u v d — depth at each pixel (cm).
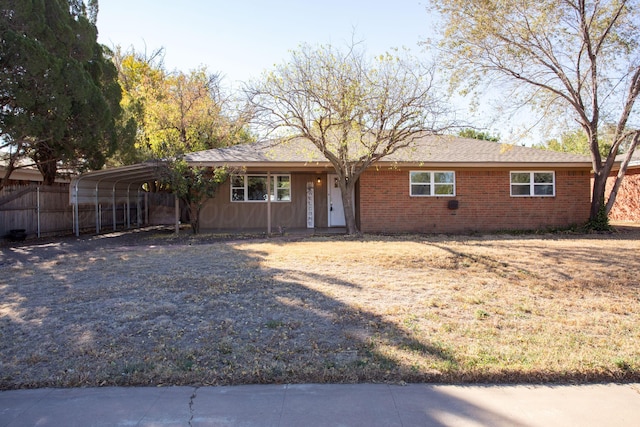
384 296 648
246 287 694
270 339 480
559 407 350
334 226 1806
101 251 1165
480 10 1391
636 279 759
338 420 332
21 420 335
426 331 500
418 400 360
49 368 417
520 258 938
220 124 2575
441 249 1063
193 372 404
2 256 1113
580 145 2780
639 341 472
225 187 1761
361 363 416
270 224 1617
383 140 1351
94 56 1658
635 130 1456
